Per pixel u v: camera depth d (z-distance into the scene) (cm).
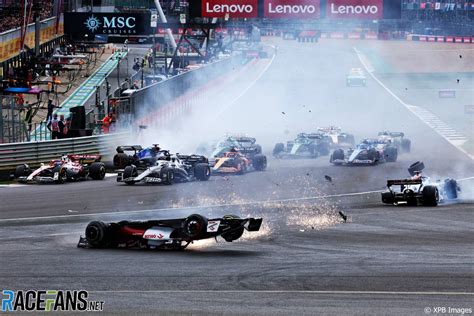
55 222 5941
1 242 5034
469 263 4375
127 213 6450
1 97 9869
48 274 4053
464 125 15838
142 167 9194
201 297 3588
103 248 4766
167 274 4059
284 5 19100
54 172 8644
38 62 18050
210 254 4588
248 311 3341
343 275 4059
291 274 4075
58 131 10656
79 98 16312
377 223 5894
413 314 3297
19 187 8388
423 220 6047
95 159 9150
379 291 3712
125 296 3603
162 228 4728
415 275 4059
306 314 3291
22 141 10225
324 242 5053
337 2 18875
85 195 7612
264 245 4912
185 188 8156
